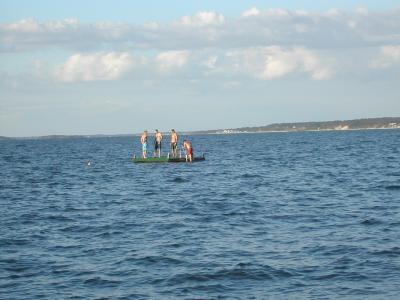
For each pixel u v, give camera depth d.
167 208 30.27
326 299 14.08
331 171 53.25
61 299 14.48
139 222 25.67
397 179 42.66
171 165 64.62
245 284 15.50
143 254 19.02
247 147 126.44
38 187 44.62
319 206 29.47
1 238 22.30
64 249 20.16
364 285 15.03
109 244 20.86
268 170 56.72
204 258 18.30
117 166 67.12
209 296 14.55
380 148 99.38
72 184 46.69
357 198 32.28
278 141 171.12
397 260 17.30
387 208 27.78
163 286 15.47
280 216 26.44
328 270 16.53
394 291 14.45
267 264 17.34
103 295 14.79
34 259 18.66
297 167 60.22
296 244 20.00
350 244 19.64
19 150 148.50
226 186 41.56
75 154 112.62
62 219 27.28
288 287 15.14
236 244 20.33
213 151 107.06
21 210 30.91
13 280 16.25
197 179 47.56
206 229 23.42
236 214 27.38
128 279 16.17
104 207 31.53
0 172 63.12
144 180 47.84
